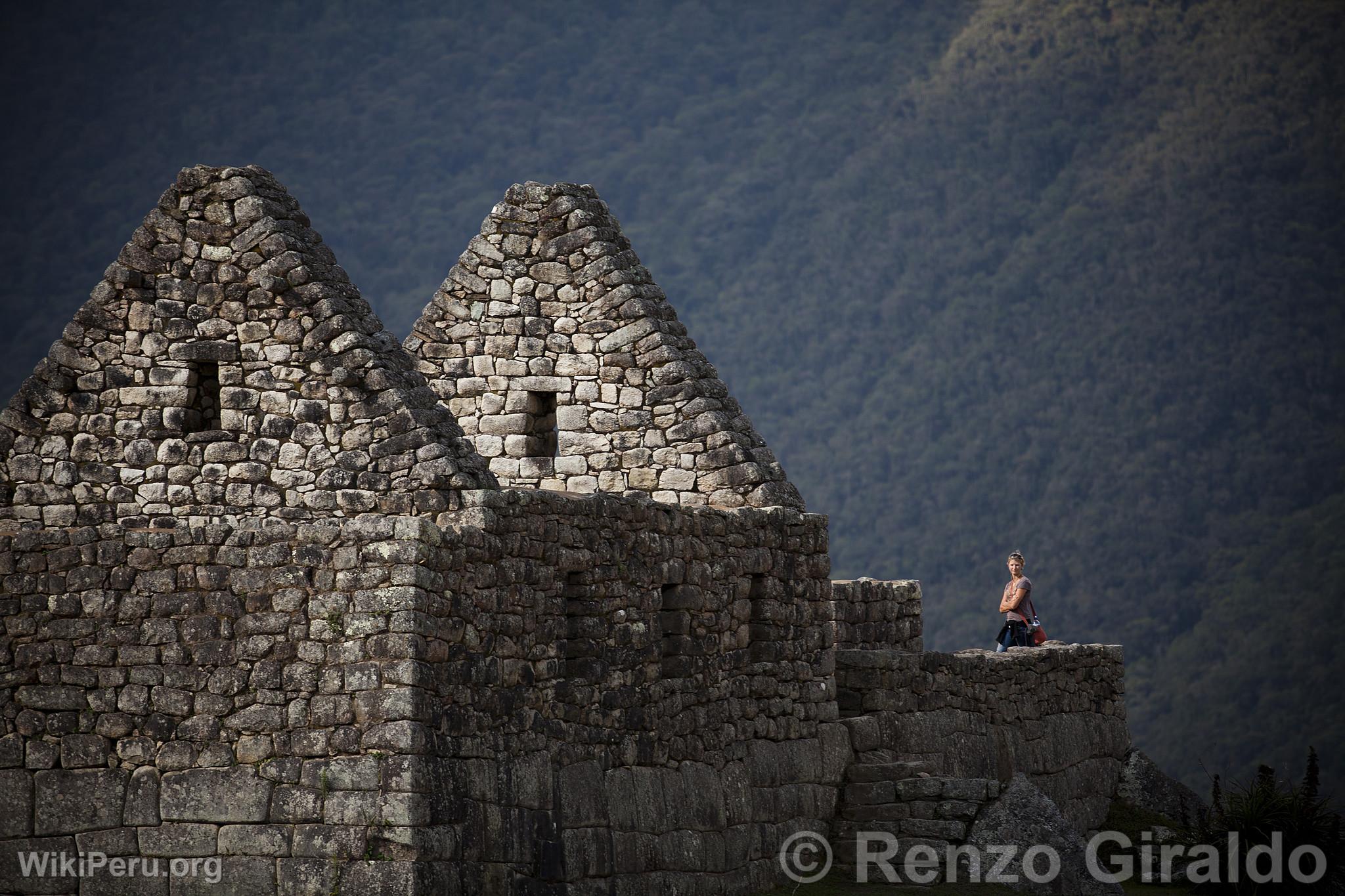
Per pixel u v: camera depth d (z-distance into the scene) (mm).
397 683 55219
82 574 57781
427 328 78812
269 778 55875
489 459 77625
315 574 56500
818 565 79125
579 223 78125
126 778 56688
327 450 59688
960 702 86625
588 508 64750
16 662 57531
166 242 61031
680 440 76250
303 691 56062
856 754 79562
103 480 60031
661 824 66562
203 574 57281
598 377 77188
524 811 59594
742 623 73812
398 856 54344
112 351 60688
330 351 60156
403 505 59062
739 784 72000
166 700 56906
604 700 64750
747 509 74562
